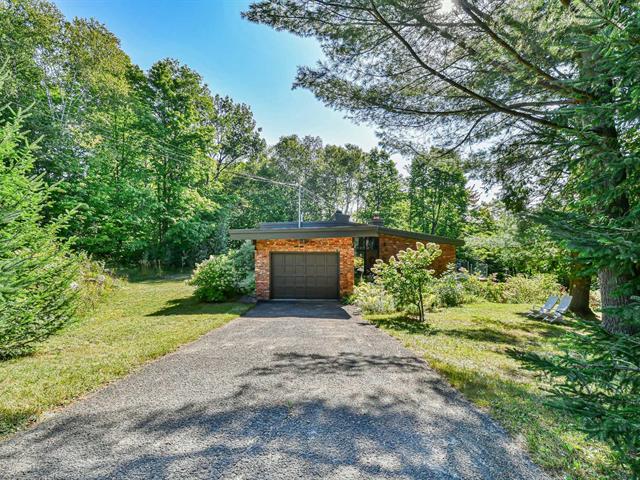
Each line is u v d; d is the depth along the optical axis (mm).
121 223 19016
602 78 2273
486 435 2775
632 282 2104
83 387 3652
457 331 7020
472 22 4891
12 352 4664
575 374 2072
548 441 2684
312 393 3607
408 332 6730
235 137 32438
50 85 17328
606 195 2439
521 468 2342
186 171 22281
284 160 36969
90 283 9969
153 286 14039
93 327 6730
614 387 2018
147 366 4453
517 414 3141
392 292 8203
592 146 2629
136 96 21125
